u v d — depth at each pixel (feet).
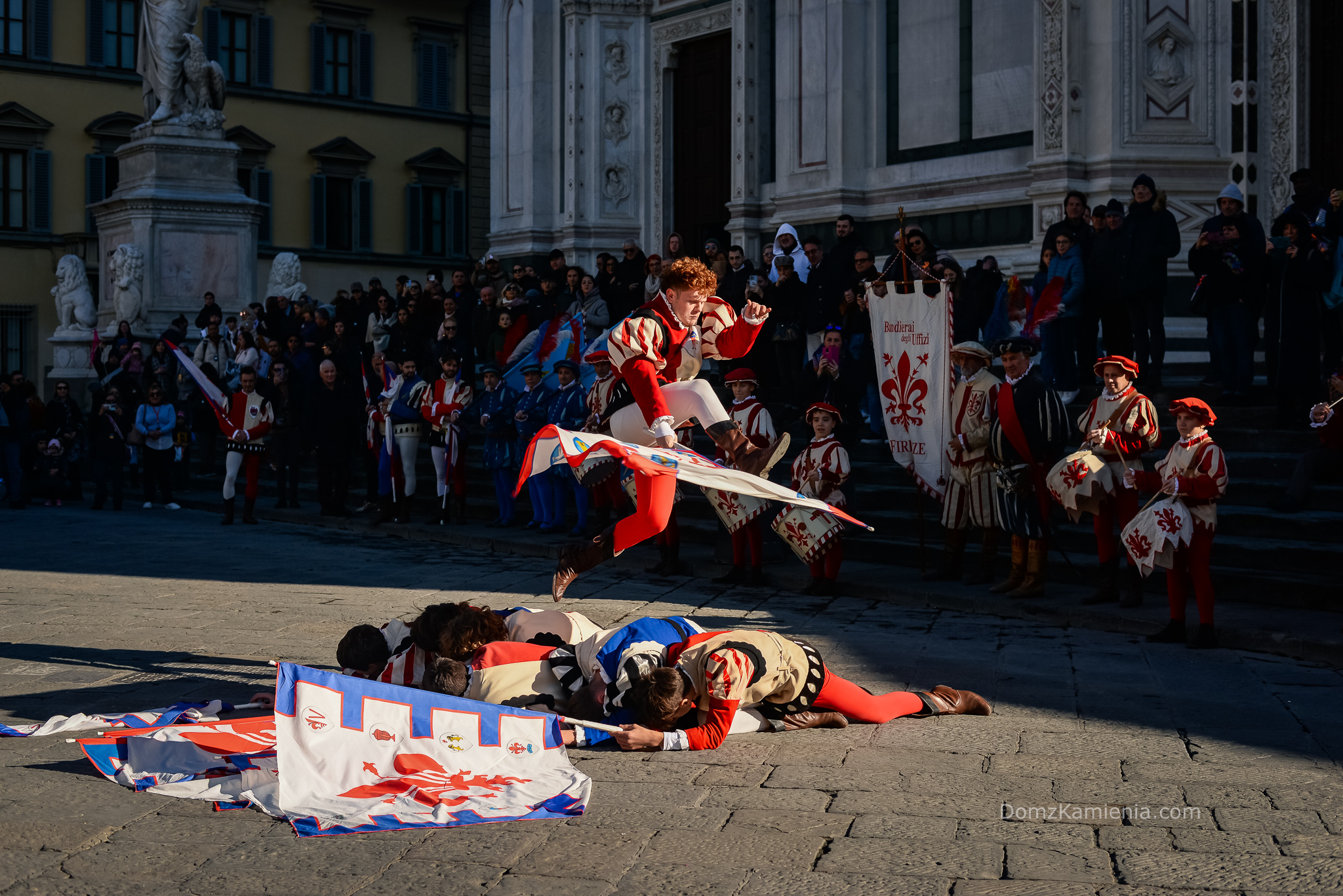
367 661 18.56
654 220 73.00
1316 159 49.57
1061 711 20.27
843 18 59.16
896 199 58.54
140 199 75.00
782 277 45.91
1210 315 38.47
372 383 55.88
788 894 12.44
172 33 76.79
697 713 18.38
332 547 43.29
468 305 60.49
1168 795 15.70
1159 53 50.11
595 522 44.55
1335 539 30.55
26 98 108.47
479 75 129.80
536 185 75.92
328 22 120.57
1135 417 28.48
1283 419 35.53
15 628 27.04
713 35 69.36
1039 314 41.16
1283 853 13.60
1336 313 36.63
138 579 34.94
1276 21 49.62
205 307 69.97
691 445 46.21
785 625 28.40
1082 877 12.91
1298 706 20.61
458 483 48.11
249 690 21.18
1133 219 39.75
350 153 121.19
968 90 55.77
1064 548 34.19
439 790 15.47
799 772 16.63
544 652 18.49
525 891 12.46
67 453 62.18
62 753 17.25
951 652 25.29
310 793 15.26
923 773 16.61
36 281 109.40
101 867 13.06
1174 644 26.17
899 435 33.91
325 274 120.67
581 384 44.80
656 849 13.66
